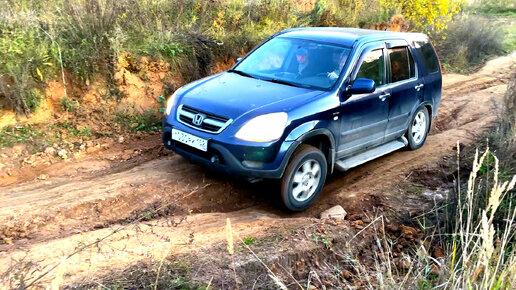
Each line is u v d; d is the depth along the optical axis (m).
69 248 4.04
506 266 3.16
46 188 5.34
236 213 5.21
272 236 4.48
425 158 7.07
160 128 7.29
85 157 6.24
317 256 4.34
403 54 6.77
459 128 8.55
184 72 8.24
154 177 5.71
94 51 7.23
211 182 5.71
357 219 5.22
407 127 7.02
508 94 7.41
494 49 16.23
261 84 5.67
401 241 4.84
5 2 7.63
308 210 5.50
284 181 5.05
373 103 6.00
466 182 6.01
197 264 3.84
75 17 7.54
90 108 7.03
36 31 7.16
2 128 6.25
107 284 3.46
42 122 6.57
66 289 3.36
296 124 4.99
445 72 13.65
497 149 6.48
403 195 5.89
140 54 7.80
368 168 6.67
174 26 8.95
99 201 5.02
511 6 24.20
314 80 5.70
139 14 8.53
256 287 3.71
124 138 6.82
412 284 3.51
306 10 12.72
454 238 3.53
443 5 14.52
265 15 10.91
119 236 4.34
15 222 4.50
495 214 4.64
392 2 14.51
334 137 5.50
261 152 4.80
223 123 4.91
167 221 4.81
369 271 4.29
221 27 9.56
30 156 6.01
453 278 3.14
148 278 3.56
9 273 3.40
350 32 6.46
